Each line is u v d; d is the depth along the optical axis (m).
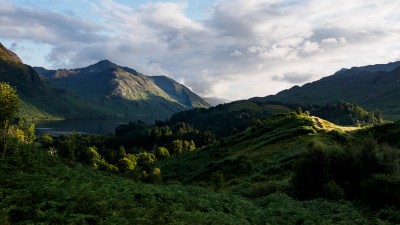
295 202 25.36
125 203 17.03
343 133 65.44
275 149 66.00
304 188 29.94
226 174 59.12
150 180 57.50
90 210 15.32
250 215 20.69
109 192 19.25
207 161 79.88
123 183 26.55
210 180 58.81
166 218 15.66
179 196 22.91
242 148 79.81
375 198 23.58
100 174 32.81
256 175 48.84
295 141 67.81
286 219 20.41
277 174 46.69
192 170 76.81
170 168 89.25
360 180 27.31
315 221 19.47
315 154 30.31
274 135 79.62
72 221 13.45
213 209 20.23
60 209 15.34
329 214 21.20
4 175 21.09
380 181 24.02
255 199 29.88
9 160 26.61
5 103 36.47
